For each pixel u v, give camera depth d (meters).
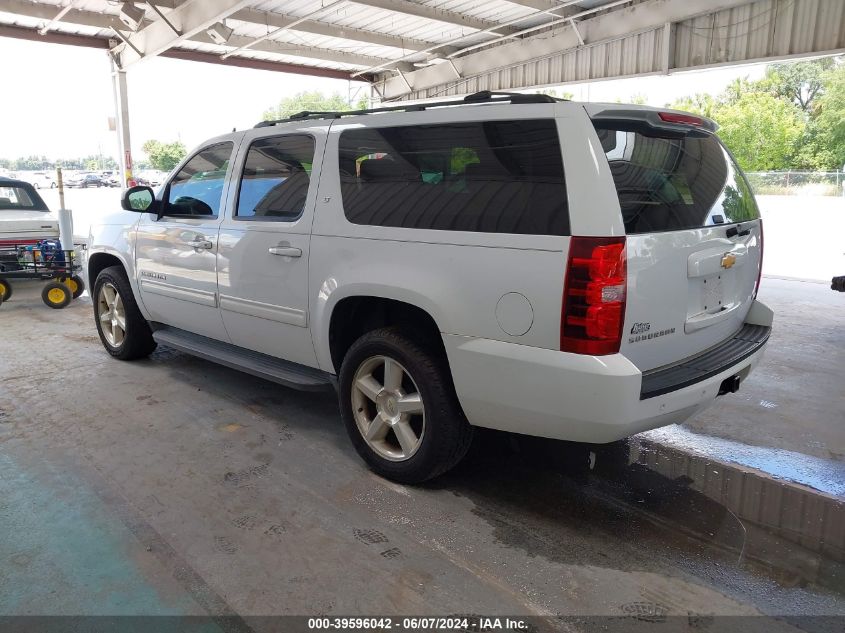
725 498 3.18
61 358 5.44
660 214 2.63
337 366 3.51
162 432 3.88
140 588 2.41
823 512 3.06
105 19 13.47
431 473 3.12
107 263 5.51
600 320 2.42
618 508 3.07
